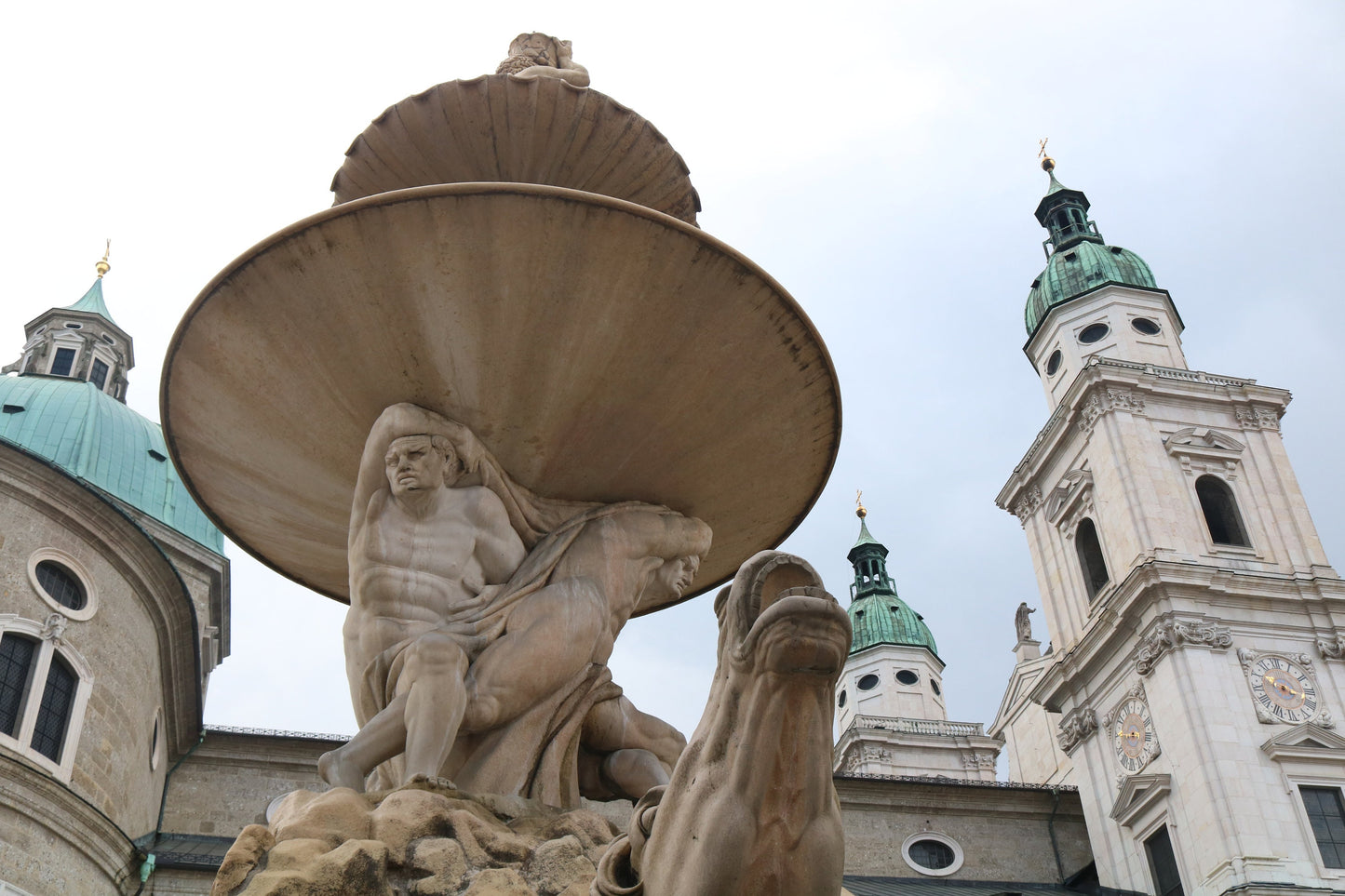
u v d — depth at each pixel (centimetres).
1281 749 3722
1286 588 4050
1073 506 4578
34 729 2739
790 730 298
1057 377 4975
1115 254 5228
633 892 326
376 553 512
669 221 492
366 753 461
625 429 557
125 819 2947
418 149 625
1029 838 4241
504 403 544
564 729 498
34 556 2917
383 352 532
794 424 568
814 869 302
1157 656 3969
